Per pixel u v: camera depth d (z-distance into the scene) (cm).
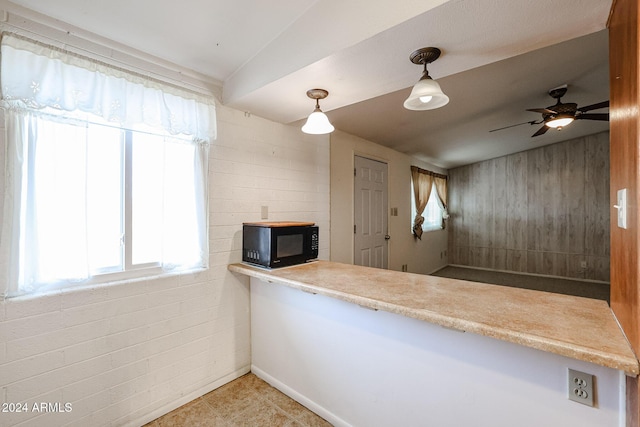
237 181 227
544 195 566
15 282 136
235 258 226
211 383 212
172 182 191
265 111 229
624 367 80
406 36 130
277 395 206
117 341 169
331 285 160
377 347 155
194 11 146
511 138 470
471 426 125
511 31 127
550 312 116
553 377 107
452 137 419
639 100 74
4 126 133
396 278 177
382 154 421
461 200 670
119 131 171
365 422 162
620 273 99
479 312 117
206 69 201
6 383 136
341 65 156
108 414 166
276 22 159
